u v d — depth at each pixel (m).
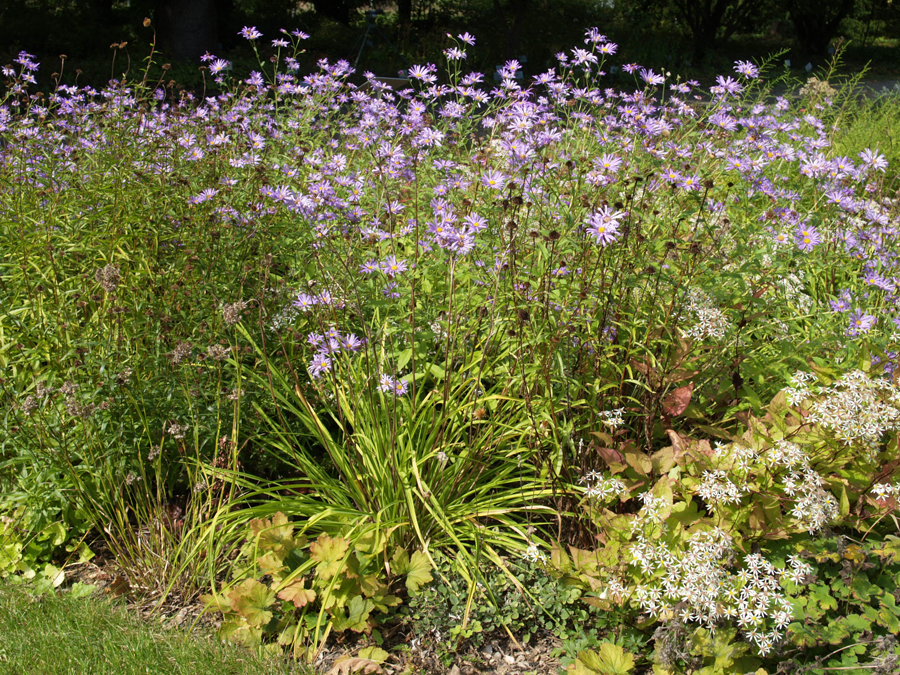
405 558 2.95
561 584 2.88
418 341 3.33
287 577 2.84
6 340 3.34
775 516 2.73
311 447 3.60
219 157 3.94
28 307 3.33
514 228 3.02
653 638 2.64
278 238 3.77
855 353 3.34
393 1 23.05
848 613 2.64
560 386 3.26
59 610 2.80
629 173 3.74
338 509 3.13
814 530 2.71
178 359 2.96
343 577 2.82
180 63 14.53
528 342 2.96
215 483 3.18
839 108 7.77
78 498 3.08
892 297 3.86
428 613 2.84
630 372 3.16
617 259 3.21
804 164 4.30
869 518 2.90
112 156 3.81
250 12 21.52
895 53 25.09
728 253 3.46
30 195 3.90
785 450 2.67
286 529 2.95
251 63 15.30
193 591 2.98
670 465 2.95
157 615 2.87
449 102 4.46
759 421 2.94
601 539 2.87
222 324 3.35
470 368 3.36
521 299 3.15
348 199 3.83
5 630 2.70
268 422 3.40
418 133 4.16
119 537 3.21
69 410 2.84
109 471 3.05
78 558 3.14
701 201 3.30
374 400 3.32
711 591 2.43
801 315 3.65
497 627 2.83
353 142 4.72
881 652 2.42
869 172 5.30
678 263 3.20
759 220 3.79
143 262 3.44
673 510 2.78
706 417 3.28
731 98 4.65
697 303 3.20
